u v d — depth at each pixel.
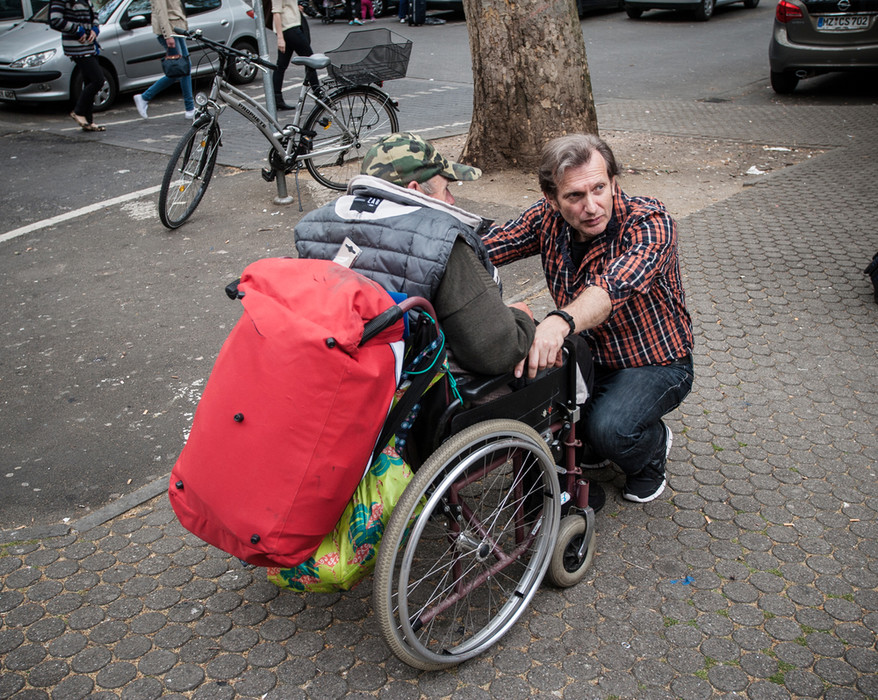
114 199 6.96
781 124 8.80
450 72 12.92
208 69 11.41
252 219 6.34
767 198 6.35
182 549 2.92
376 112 6.97
